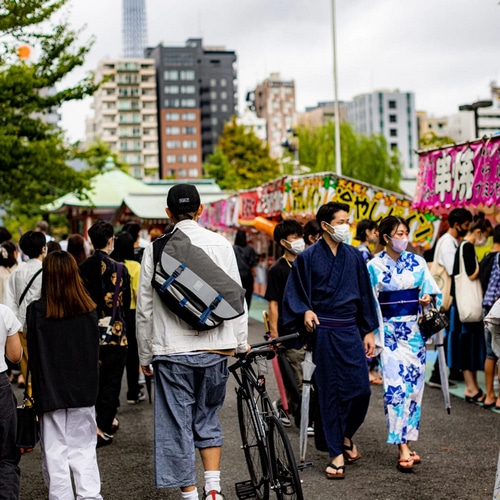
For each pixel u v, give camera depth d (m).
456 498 5.05
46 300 4.76
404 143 162.12
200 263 4.39
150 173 121.81
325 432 5.60
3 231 9.92
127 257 8.30
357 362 5.62
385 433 6.92
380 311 5.79
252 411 4.71
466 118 145.50
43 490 5.68
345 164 51.25
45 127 16.58
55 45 15.79
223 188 58.22
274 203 15.45
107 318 6.77
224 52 165.25
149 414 8.06
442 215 11.02
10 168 16.11
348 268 5.68
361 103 166.25
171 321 4.44
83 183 17.58
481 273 7.80
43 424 4.79
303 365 5.64
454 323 8.03
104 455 6.48
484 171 8.68
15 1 14.24
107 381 6.80
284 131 156.00
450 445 6.37
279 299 6.81
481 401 8.02
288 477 4.33
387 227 5.96
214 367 4.47
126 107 150.88
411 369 5.84
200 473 5.87
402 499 5.06
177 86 152.00
